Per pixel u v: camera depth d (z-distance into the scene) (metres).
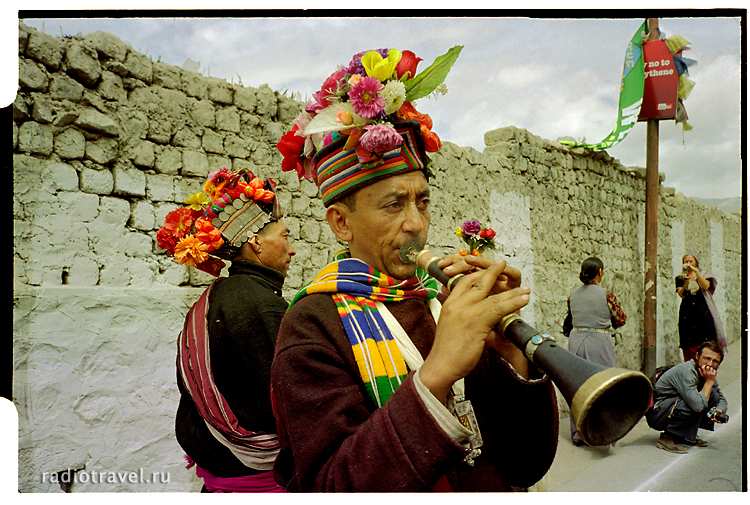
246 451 1.78
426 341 1.12
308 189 3.67
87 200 2.75
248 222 2.07
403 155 1.12
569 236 6.01
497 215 5.09
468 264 1.04
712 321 5.79
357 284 1.10
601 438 0.82
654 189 5.94
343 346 1.02
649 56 5.30
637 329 6.82
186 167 3.13
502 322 0.97
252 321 1.81
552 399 1.16
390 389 1.01
